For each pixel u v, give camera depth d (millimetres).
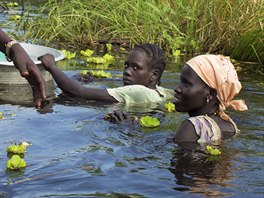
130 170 3740
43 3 12758
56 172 3699
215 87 4539
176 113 5430
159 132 4664
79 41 9344
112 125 4844
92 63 7859
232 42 8781
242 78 7133
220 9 9164
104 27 9656
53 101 5758
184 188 3445
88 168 3773
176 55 8625
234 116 5188
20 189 3412
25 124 4855
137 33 9266
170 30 9430
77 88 5965
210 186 3494
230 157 4043
